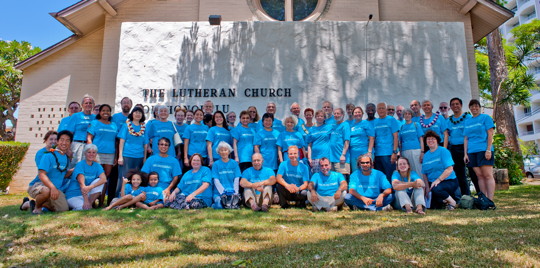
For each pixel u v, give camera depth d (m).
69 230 3.52
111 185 6.19
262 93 8.78
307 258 2.36
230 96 8.75
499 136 12.11
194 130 6.37
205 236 3.23
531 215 4.17
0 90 19.28
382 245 2.69
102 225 3.79
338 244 2.78
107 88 9.84
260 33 9.03
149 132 6.31
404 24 9.07
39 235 3.30
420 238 2.92
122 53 8.85
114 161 6.00
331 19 10.31
